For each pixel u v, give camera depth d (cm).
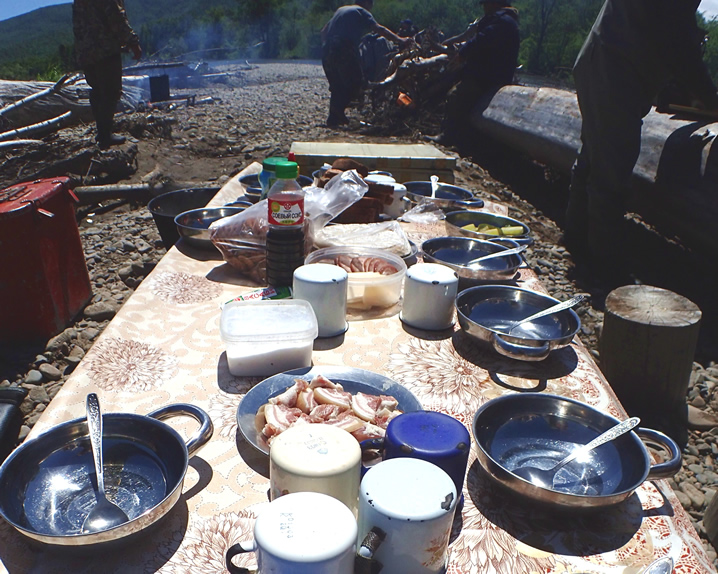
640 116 436
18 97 927
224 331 172
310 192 282
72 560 113
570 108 695
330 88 1091
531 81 1975
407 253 263
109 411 159
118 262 535
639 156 496
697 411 352
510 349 185
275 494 115
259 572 94
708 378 384
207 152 907
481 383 181
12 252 367
